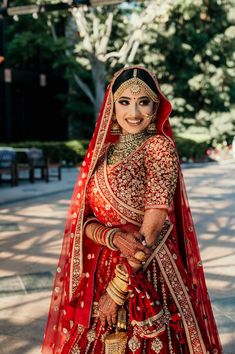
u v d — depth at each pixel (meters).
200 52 22.39
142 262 1.68
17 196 10.41
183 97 22.98
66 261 2.01
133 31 18.02
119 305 1.72
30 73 22.97
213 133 22.72
